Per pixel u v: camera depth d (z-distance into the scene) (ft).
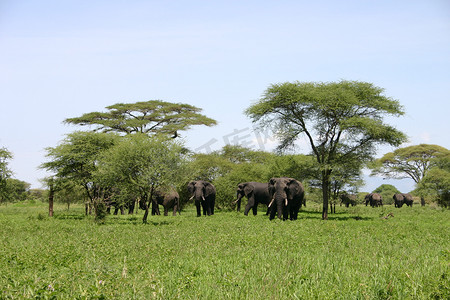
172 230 64.85
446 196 186.29
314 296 24.99
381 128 100.12
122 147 86.69
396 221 89.15
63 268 33.24
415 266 31.94
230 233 59.16
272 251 40.29
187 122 163.94
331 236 56.03
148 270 32.12
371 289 26.00
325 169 99.81
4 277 30.07
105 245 47.16
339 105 100.58
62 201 159.63
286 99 104.78
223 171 157.07
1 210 150.10
